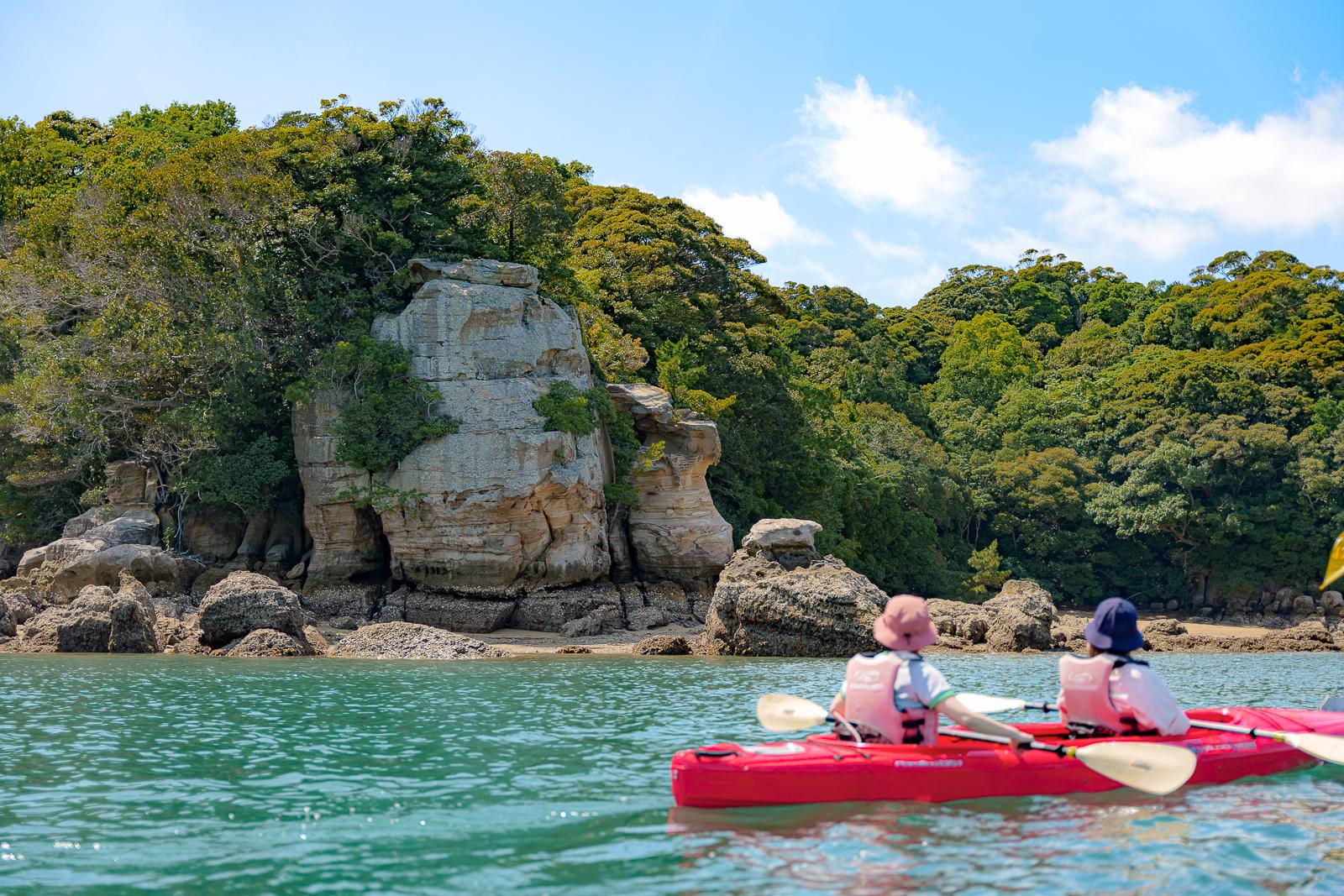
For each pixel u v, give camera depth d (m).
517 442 31.23
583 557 32.88
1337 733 9.98
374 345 31.84
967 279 121.38
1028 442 71.00
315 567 32.75
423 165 35.84
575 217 57.44
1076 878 6.36
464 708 14.88
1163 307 91.62
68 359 33.38
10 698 15.41
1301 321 78.12
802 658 25.66
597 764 10.31
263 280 33.59
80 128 57.22
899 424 65.69
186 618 27.23
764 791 7.98
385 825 7.80
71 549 30.03
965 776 8.18
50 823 7.93
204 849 7.20
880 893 6.12
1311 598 58.59
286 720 13.45
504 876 6.54
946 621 29.56
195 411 32.66
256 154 35.16
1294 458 60.50
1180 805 8.14
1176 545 63.16
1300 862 6.71
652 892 6.18
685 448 36.72
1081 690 8.84
